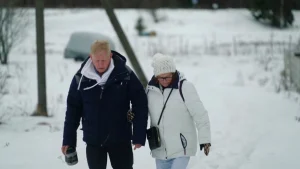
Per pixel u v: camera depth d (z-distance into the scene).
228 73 14.95
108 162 5.47
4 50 16.28
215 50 22.12
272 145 6.46
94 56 3.62
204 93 11.02
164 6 47.09
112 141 3.80
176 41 26.86
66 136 3.88
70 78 13.37
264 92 11.02
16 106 8.89
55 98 10.09
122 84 3.75
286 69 12.70
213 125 7.71
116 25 9.34
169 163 4.12
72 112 3.91
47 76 13.78
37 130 7.11
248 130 7.33
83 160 5.70
